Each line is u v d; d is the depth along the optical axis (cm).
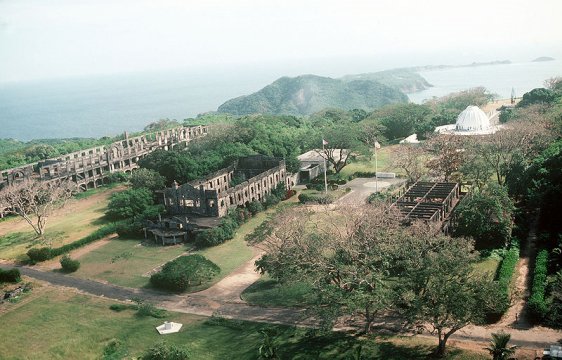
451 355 6306
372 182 16100
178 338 7681
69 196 16175
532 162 12106
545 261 8206
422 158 17162
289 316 8075
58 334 8156
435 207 10362
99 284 10175
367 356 6481
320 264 7362
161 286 9738
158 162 16712
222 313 8438
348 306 6512
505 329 6856
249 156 16162
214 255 11144
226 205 13250
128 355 7312
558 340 6475
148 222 12825
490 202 9362
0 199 14300
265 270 9044
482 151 12288
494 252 9138
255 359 6700
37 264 11544
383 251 7125
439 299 5947
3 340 8081
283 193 15075
